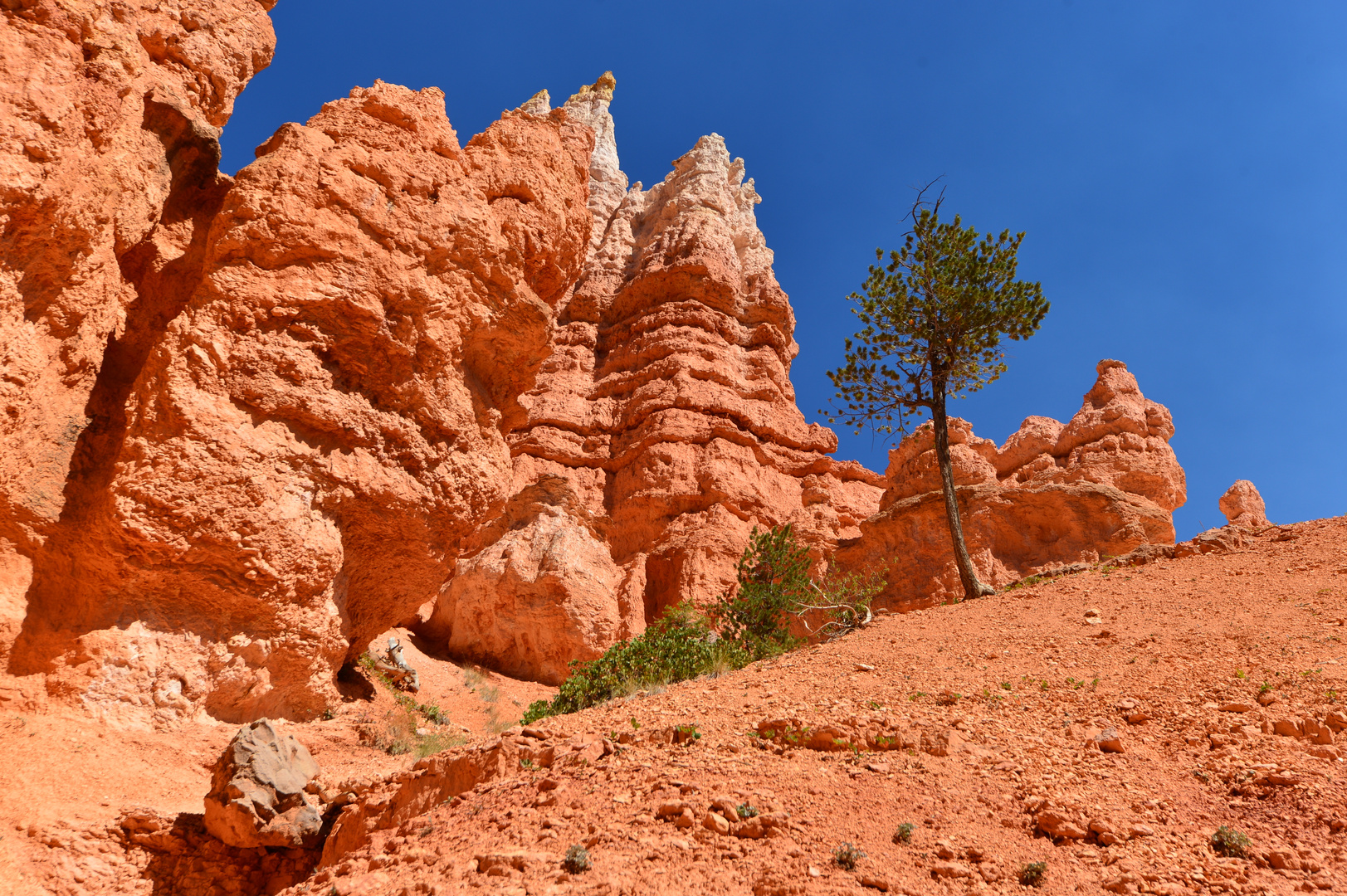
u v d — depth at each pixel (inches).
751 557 785.6
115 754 473.4
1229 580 524.7
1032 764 311.1
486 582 1168.8
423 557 717.9
